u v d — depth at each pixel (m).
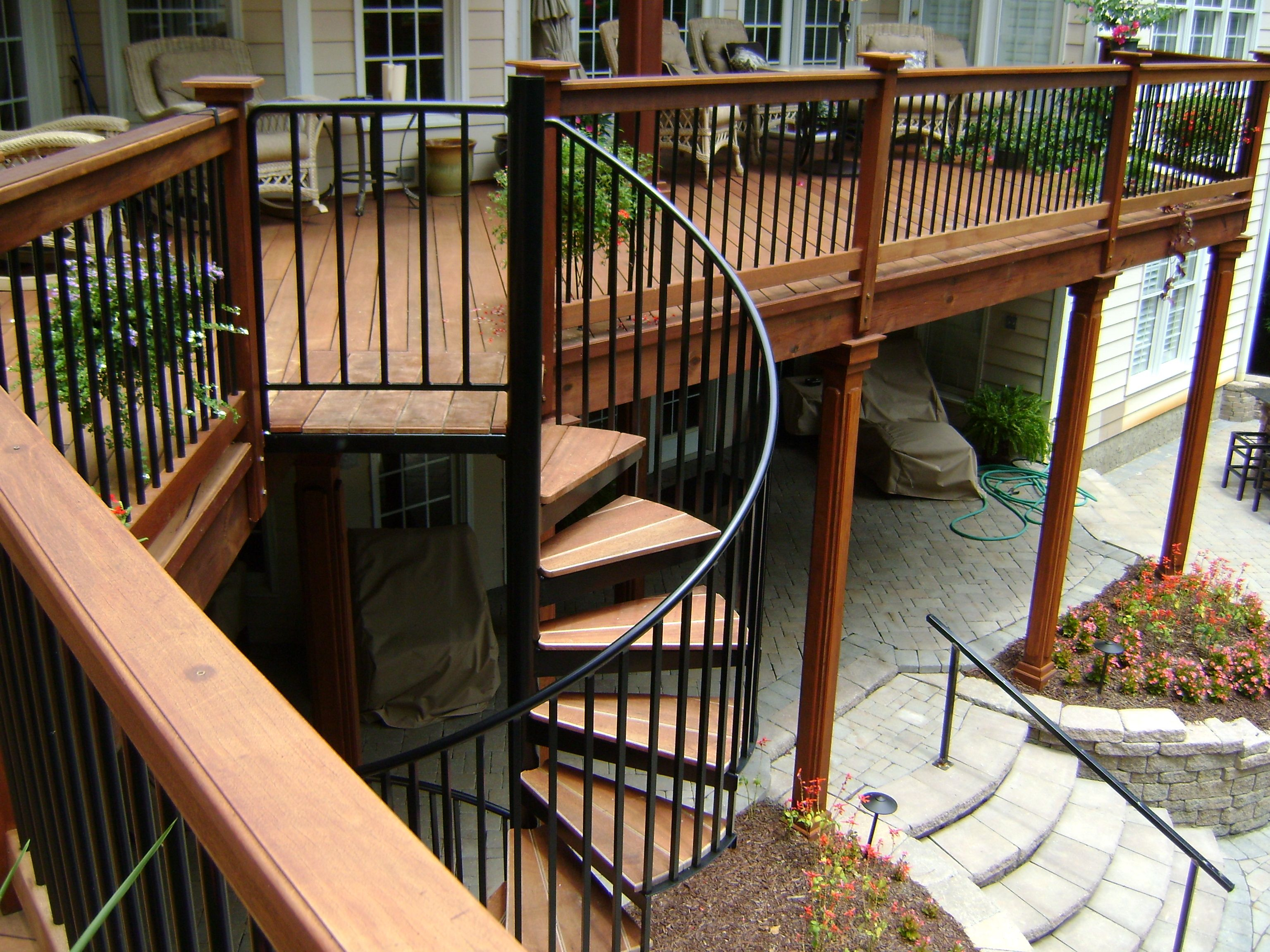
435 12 8.03
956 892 6.29
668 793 6.61
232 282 3.53
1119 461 13.94
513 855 3.59
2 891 1.50
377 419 3.85
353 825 0.77
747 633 4.05
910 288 6.11
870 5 11.70
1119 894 7.12
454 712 7.90
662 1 6.88
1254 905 7.55
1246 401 15.69
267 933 0.74
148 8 6.95
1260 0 13.90
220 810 0.78
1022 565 10.25
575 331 4.61
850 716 8.02
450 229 6.90
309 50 7.49
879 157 5.45
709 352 4.17
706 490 11.25
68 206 2.44
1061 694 8.45
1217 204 8.69
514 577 3.90
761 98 4.82
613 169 3.98
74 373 2.53
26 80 6.51
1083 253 7.41
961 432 12.70
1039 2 11.21
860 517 11.17
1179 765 8.12
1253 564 11.34
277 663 8.52
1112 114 7.25
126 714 0.91
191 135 3.09
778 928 5.74
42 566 1.10
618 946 3.52
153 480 2.92
